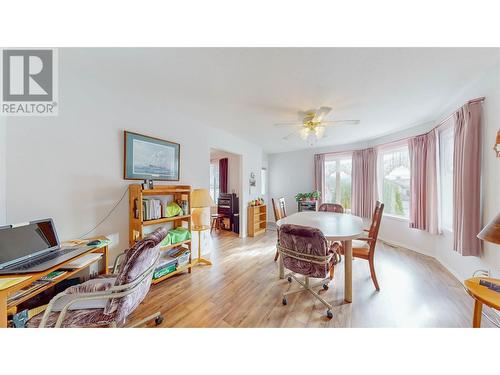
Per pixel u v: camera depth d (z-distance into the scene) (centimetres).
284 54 143
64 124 163
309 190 530
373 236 203
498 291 106
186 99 223
